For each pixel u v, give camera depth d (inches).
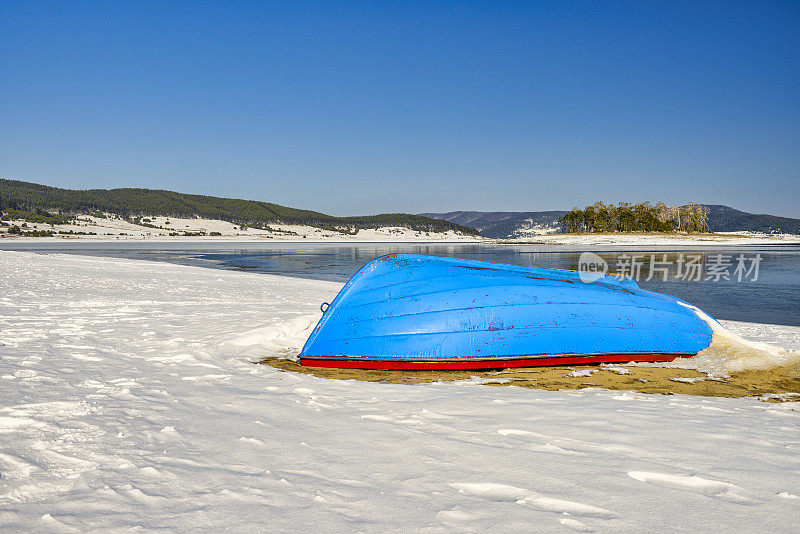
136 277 686.5
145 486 101.2
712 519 94.0
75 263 920.9
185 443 126.1
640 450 128.8
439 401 174.6
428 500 99.2
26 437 122.7
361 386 197.2
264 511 93.0
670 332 257.8
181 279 706.2
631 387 205.8
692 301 632.4
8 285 485.7
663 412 164.1
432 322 237.8
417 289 248.1
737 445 133.4
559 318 244.7
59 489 98.6
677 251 2175.2
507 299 244.1
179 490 100.3
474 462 119.3
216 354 247.9
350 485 105.6
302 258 1679.4
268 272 1087.0
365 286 253.9
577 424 149.7
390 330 238.1
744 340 266.7
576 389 200.5
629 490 105.4
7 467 106.2
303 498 98.8
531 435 139.2
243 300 497.0
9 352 217.5
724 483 109.0
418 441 133.1
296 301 506.3
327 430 141.0
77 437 124.5
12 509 90.0
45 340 250.7
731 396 192.2
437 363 235.3
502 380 216.4
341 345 239.3
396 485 106.0
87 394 162.2
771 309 567.5
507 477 110.8
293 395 178.1
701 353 261.1
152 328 304.0
